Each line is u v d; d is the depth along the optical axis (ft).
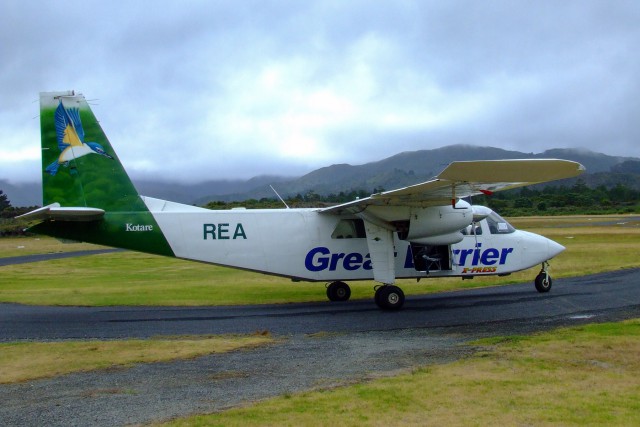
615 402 22.54
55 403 24.16
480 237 56.03
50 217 48.91
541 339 34.35
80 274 89.66
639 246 111.75
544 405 22.33
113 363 30.99
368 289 66.44
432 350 32.83
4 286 72.43
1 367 30.32
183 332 40.29
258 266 53.21
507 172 38.50
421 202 49.49
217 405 23.38
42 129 50.21
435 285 65.72
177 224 51.98
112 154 51.29
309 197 186.09
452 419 21.02
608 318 41.32
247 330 40.81
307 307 53.06
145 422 21.48
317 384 26.11
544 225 198.90
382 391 24.53
